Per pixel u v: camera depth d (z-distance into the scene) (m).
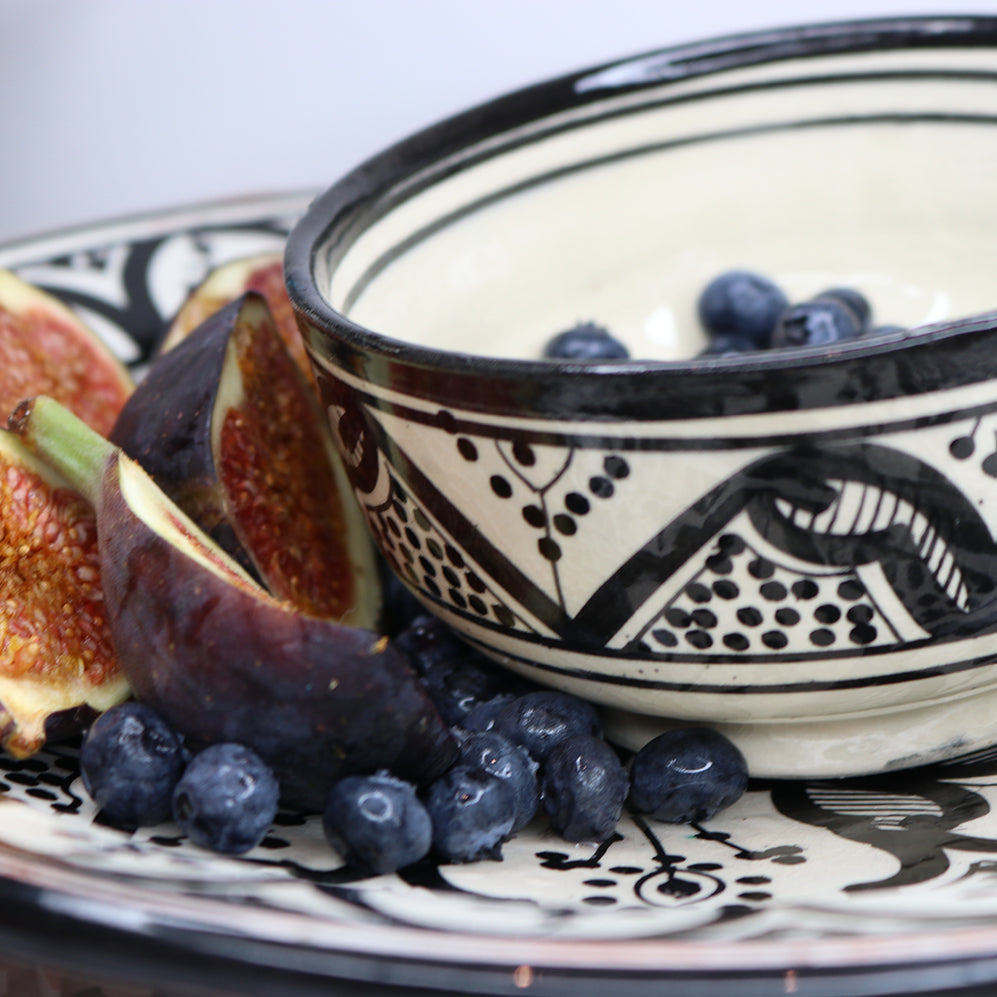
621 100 0.56
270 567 0.52
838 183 0.57
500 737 0.47
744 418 0.44
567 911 0.43
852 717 0.48
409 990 0.41
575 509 0.45
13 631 0.50
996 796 0.47
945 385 0.44
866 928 0.41
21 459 0.51
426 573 0.48
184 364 0.52
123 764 0.46
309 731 0.45
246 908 0.42
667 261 0.57
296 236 0.51
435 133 0.54
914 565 0.45
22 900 0.42
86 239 0.63
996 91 0.55
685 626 0.46
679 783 0.47
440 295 0.55
